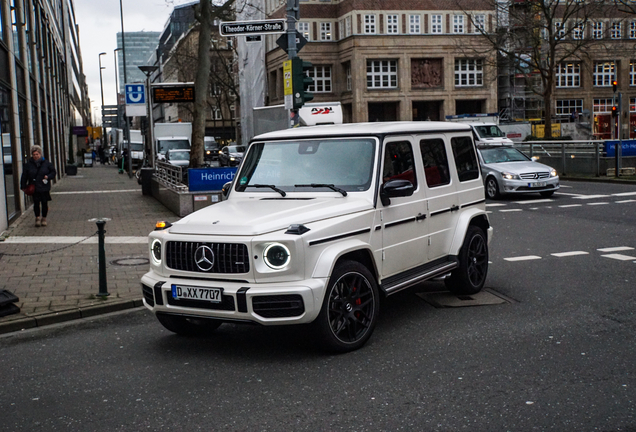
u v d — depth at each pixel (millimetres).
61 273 9297
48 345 6184
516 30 38406
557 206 16672
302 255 5113
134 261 10195
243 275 5160
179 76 68500
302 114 28500
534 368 5000
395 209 6160
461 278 7285
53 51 37969
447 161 7180
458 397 4457
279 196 6215
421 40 56750
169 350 5840
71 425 4230
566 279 8242
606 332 5902
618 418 4039
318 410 4312
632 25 58969
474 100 59938
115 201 20906
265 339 6039
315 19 58781
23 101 19672
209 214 5801
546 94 35312
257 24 13070
